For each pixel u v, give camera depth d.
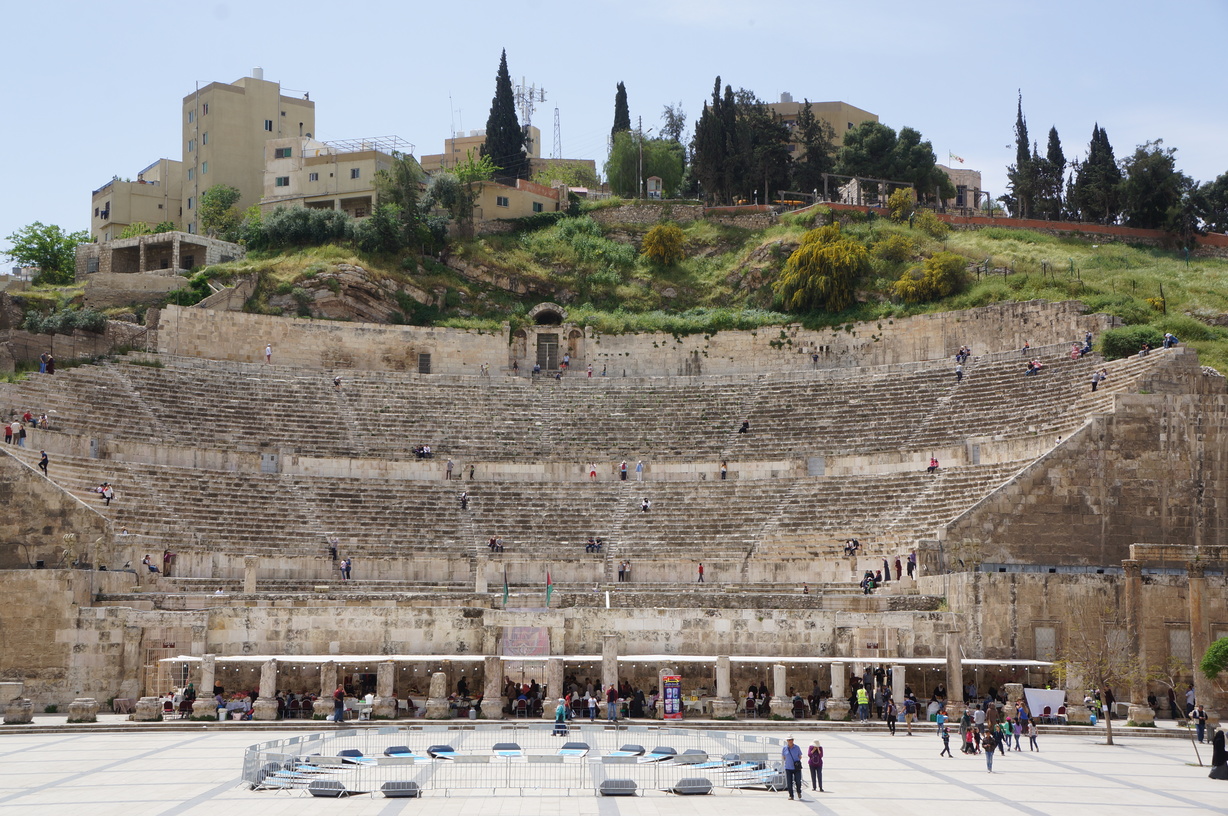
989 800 28.42
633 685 50.34
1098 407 61.38
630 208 104.31
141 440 65.69
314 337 82.31
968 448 64.56
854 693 48.97
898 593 55.38
